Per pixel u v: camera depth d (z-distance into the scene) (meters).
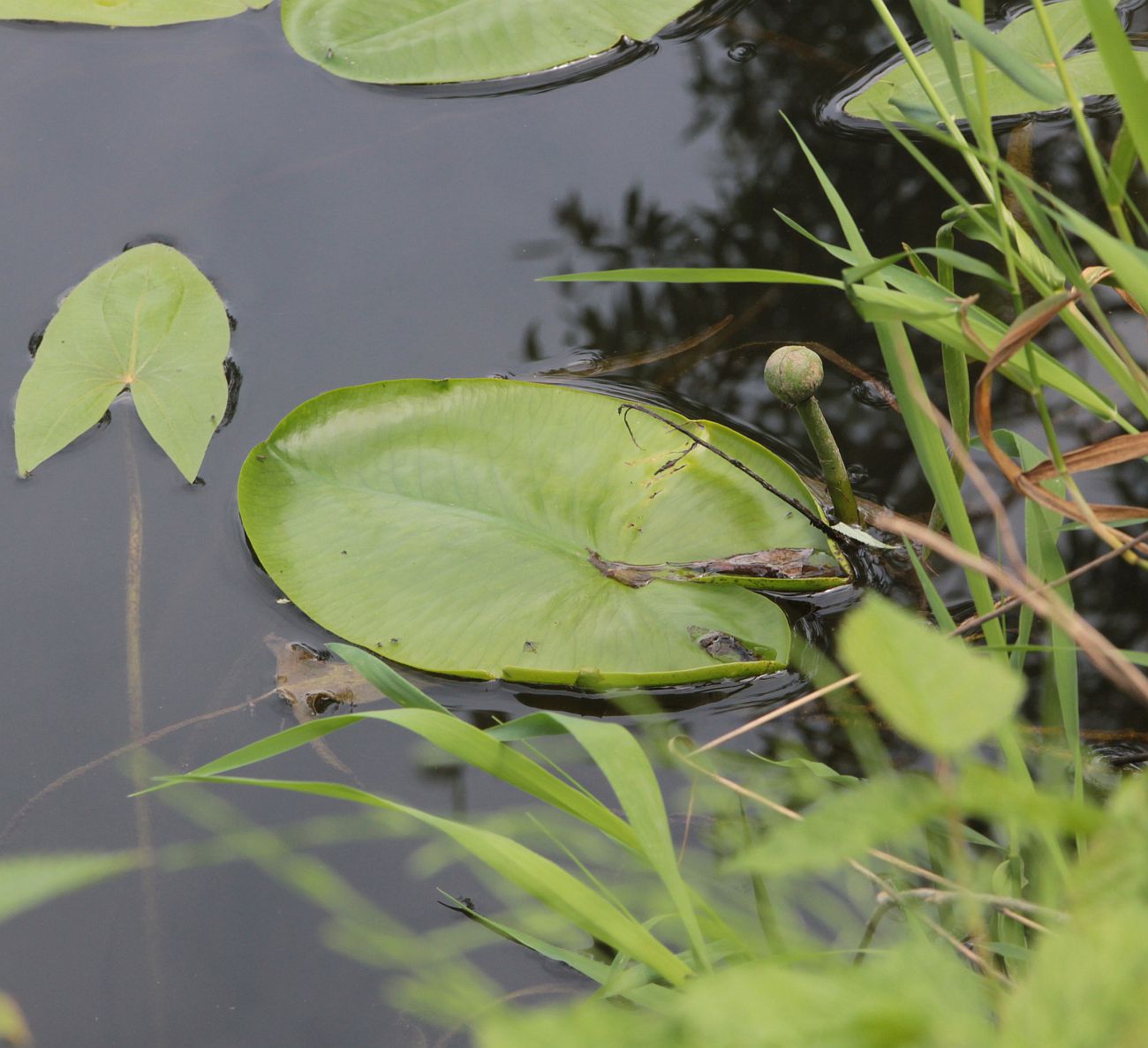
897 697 1.24
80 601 2.94
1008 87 3.16
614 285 3.09
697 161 3.16
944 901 2.76
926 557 2.96
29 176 3.14
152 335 3.04
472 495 2.98
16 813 2.87
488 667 2.92
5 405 3.02
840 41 3.25
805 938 2.79
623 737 2.77
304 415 2.99
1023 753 2.86
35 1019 2.82
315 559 2.95
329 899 2.84
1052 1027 1.28
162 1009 2.82
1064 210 2.69
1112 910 1.36
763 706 2.91
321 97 3.21
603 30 3.24
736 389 3.04
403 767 2.89
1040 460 2.88
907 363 2.79
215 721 2.90
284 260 3.10
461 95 3.22
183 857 2.86
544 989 2.81
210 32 3.27
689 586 2.95
